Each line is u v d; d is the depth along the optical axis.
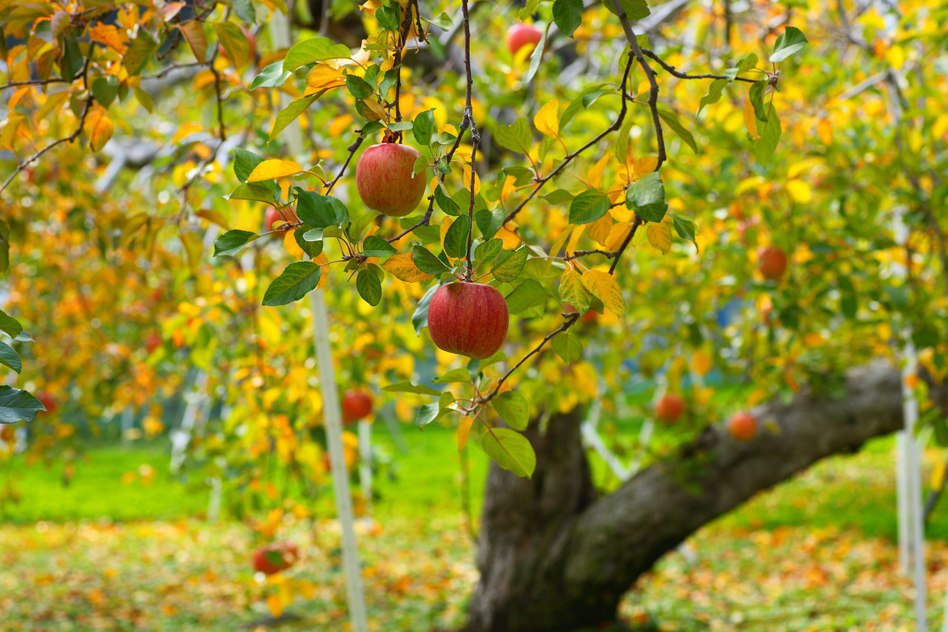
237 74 2.71
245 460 4.36
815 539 8.06
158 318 5.92
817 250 3.32
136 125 6.77
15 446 5.68
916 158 3.33
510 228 1.66
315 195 1.38
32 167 4.15
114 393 5.87
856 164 3.42
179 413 17.59
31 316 5.95
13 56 2.12
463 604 6.39
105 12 1.96
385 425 19.61
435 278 1.44
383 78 1.48
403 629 5.80
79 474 14.52
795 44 1.47
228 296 3.82
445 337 1.40
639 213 1.38
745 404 4.93
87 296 6.02
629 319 4.48
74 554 8.95
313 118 3.91
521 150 1.65
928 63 4.56
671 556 7.75
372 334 3.86
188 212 2.80
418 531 9.52
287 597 3.80
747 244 3.71
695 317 4.16
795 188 3.19
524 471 1.67
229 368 4.46
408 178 1.47
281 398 3.93
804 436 4.86
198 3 2.10
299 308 3.97
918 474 4.16
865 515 9.27
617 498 5.13
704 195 3.45
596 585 5.13
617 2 1.48
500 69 3.65
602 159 1.62
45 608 6.68
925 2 3.79
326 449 3.95
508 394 1.64
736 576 7.01
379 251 1.37
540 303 1.55
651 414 4.98
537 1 1.53
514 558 5.30
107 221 4.57
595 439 6.85
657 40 4.50
